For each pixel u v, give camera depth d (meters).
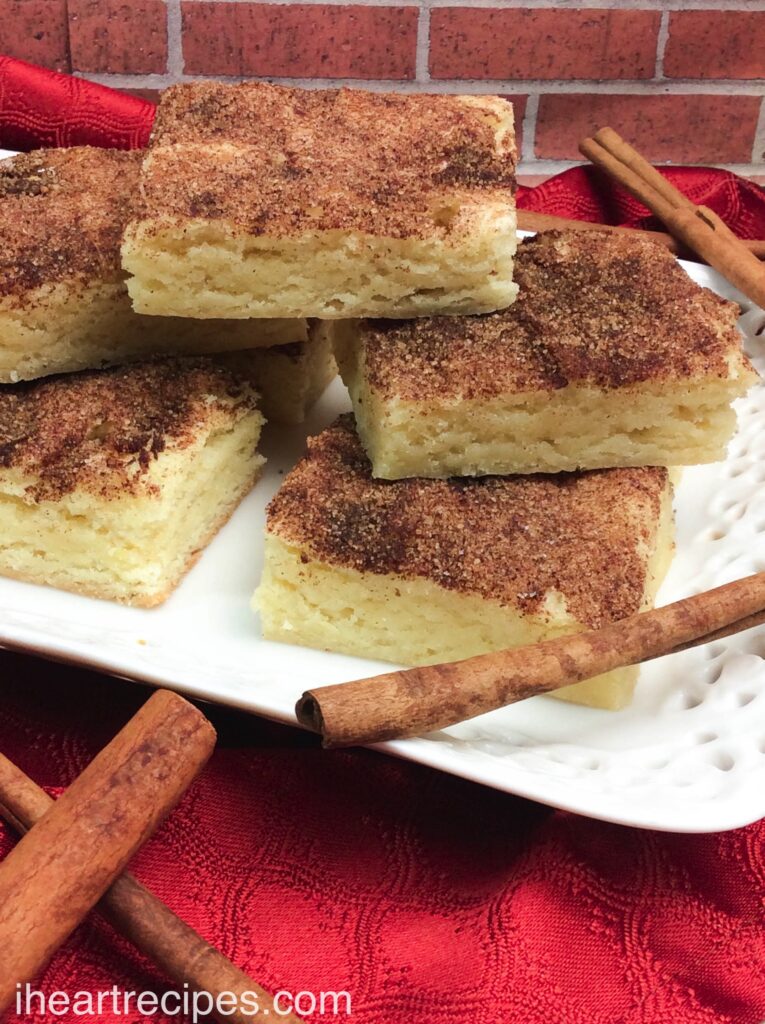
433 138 0.22
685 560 0.22
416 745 0.17
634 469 0.21
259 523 0.23
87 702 0.19
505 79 0.40
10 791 0.16
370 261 0.20
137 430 0.21
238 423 0.22
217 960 0.15
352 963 0.16
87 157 0.24
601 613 0.18
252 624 0.20
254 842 0.17
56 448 0.20
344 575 0.19
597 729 0.18
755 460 0.24
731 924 0.17
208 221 0.20
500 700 0.17
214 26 0.38
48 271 0.21
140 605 0.20
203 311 0.21
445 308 0.21
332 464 0.21
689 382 0.20
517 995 0.16
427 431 0.20
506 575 0.19
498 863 0.17
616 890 0.17
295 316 0.21
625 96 0.40
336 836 0.17
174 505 0.20
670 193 0.30
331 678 0.19
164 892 0.17
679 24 0.39
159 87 0.40
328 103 0.23
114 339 0.22
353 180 0.21
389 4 0.38
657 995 0.16
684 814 0.16
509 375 0.20
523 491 0.20
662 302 0.21
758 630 0.20
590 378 0.20
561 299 0.21
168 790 0.15
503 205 0.20
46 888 0.14
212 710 0.19
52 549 0.20
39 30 0.38
